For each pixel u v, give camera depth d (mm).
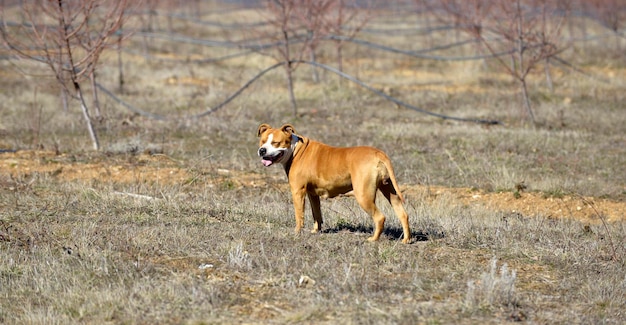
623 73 86875
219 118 58969
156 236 25391
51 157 41812
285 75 84812
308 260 23031
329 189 25422
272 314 18688
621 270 23344
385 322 17859
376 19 130750
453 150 48938
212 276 21469
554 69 88375
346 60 95375
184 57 98125
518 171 42500
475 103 70375
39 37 44281
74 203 31703
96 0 45969
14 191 34219
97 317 18344
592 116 63500
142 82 80125
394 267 22359
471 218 31297
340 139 53156
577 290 21297
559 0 85562
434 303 19641
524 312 19094
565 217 35031
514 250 25281
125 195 33500
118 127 54969
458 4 89562
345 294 20000
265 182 38969
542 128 58688
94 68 45656
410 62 95375
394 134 54469
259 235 26031
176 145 48656
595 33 113312
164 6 125500
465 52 98250
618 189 38938
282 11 66000
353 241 25344
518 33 61344
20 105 64750
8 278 21312
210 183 38250
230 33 115375
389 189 25469
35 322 18047
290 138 25688
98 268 21766
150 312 18703
